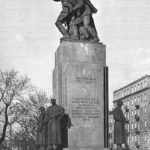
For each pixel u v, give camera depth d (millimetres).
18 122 66250
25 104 68188
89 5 23828
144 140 110875
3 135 62250
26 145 74500
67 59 22344
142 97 114500
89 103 21938
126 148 20938
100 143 21672
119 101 21484
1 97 62750
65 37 23047
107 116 22344
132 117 120312
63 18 23500
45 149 20031
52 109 20344
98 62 22688
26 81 66000
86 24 23391
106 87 22594
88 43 22781
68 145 21172
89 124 21719
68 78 21891
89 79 22188
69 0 23703
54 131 19859
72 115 21578
